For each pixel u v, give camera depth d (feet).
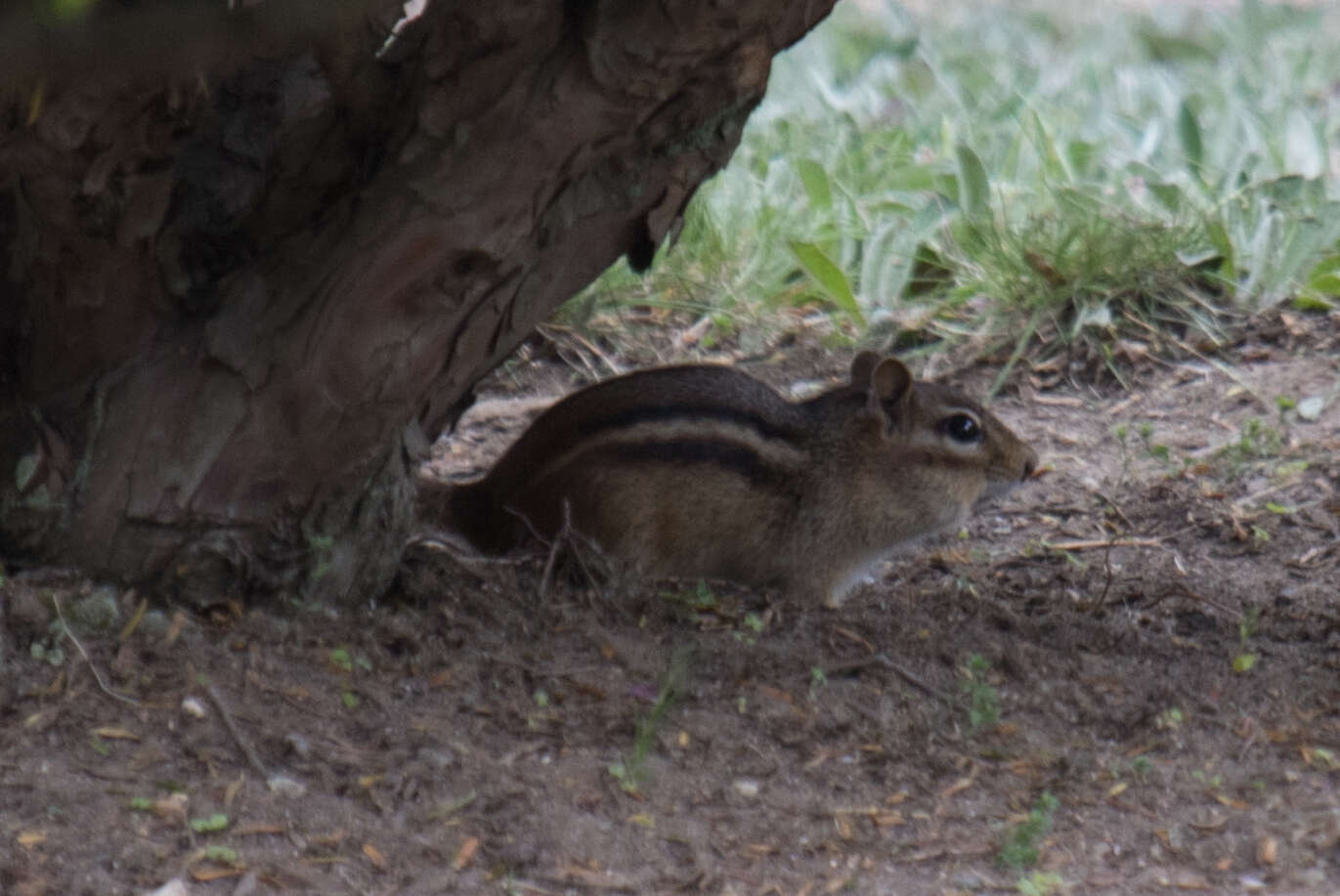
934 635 35.86
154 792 26.40
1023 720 32.37
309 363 29.96
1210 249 57.26
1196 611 39.73
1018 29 93.66
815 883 26.05
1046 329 55.62
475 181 28.60
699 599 37.01
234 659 29.99
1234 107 66.49
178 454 30.25
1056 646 36.58
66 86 20.77
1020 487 45.62
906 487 41.42
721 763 29.55
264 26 13.12
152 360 30.25
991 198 59.36
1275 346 54.24
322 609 32.22
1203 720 32.76
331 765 27.76
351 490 31.83
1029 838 27.12
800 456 40.73
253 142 28.73
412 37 28.60
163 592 30.76
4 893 23.59
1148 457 49.47
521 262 30.09
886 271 57.72
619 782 28.43
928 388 42.47
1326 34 90.17
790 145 66.18
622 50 27.32
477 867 25.77
